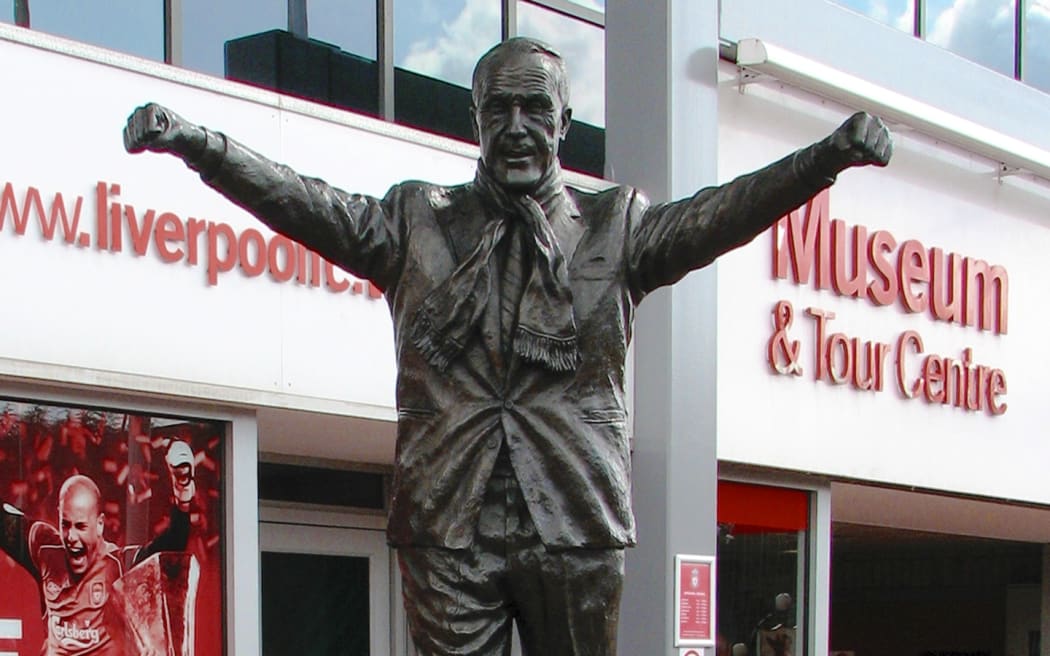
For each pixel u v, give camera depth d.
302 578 11.57
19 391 8.64
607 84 9.38
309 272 9.62
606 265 3.83
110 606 8.98
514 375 3.78
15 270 8.46
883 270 13.70
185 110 9.21
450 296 3.77
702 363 9.20
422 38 10.88
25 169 8.52
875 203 13.73
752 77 12.80
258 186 3.65
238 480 9.46
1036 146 15.49
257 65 9.95
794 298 13.02
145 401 9.11
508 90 3.77
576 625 3.78
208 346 9.20
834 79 13.02
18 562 8.66
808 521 13.24
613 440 3.79
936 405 14.14
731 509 12.74
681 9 9.29
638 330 9.15
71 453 8.86
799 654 13.07
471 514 3.74
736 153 12.79
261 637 11.29
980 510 15.54
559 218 3.86
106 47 9.23
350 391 9.79
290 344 9.54
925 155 14.17
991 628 20.28
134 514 9.09
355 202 3.83
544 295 3.77
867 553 21.30
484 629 3.78
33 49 8.55
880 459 13.62
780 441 12.85
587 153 12.12
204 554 9.35
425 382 3.80
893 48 14.31
